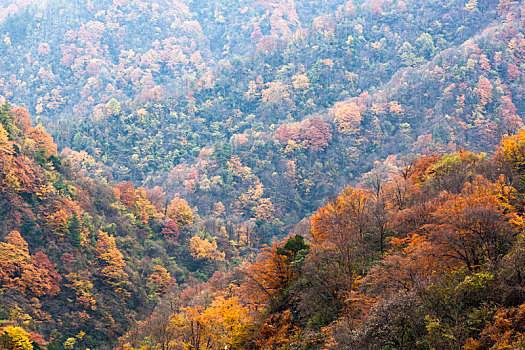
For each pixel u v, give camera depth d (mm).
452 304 38000
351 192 76688
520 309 33625
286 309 56688
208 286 100188
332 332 44781
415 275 43031
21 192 122250
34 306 98875
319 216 67125
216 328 58281
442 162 72125
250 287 60625
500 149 67938
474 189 55438
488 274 37719
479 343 33625
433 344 35062
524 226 42938
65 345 94625
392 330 37594
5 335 70000
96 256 123188
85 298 107000
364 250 55688
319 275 53875
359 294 46875
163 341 63094
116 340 104000
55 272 108312
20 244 108250
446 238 44594
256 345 54812
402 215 58000
